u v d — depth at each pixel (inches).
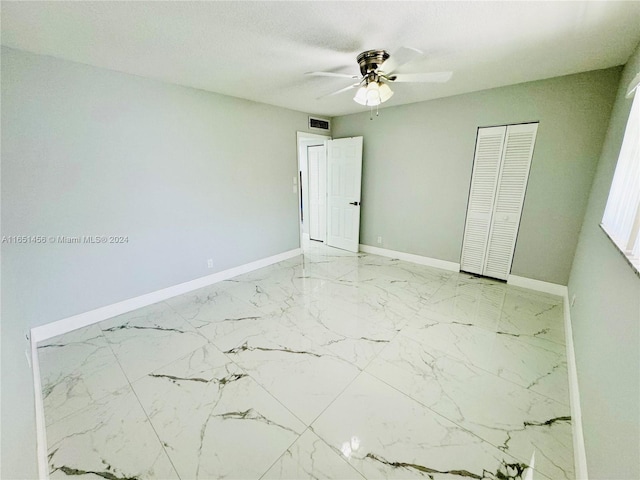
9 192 79.5
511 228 127.5
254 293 125.4
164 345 87.3
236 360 80.1
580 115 104.0
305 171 217.9
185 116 116.0
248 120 140.0
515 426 58.8
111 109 96.0
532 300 115.2
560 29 69.3
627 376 37.8
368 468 51.0
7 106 77.3
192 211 124.6
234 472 50.6
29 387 60.4
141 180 106.8
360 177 175.3
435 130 142.7
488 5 59.1
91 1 55.8
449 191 144.4
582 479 45.9
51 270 89.7
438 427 58.9
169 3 57.1
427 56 85.9
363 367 76.9
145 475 50.3
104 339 90.4
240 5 58.1
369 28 68.4
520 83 114.3
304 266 162.6
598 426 45.0
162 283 118.6
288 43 75.9
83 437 57.3
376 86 80.5
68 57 83.8
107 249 101.3
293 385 70.7
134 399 66.7
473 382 71.0
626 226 53.0
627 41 74.9
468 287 129.0
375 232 181.8
